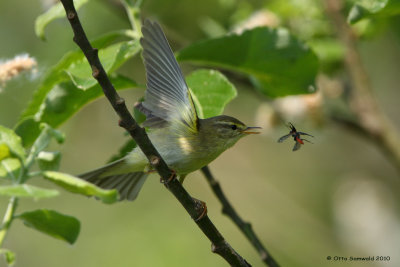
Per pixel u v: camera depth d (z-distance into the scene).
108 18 11.79
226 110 15.52
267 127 11.31
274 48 7.44
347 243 14.93
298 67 7.58
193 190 16.12
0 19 12.85
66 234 5.08
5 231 4.80
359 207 15.37
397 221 14.88
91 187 4.49
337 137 16.33
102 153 15.20
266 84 7.90
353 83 10.63
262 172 16.59
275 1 11.25
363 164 16.23
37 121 6.64
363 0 6.53
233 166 16.72
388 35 14.23
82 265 14.04
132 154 6.70
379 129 10.42
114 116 15.17
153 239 14.29
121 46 6.07
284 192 16.19
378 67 15.17
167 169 5.21
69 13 4.56
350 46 10.51
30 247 14.22
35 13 12.98
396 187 15.67
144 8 12.33
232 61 7.59
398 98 15.16
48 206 14.63
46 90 6.94
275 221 15.62
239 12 11.57
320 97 10.59
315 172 16.45
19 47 12.50
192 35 12.86
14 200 4.93
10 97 10.92
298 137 7.21
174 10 12.52
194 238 14.20
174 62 5.98
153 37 5.81
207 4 12.52
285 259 14.84
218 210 15.79
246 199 16.12
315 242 15.12
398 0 6.02
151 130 6.96
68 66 6.90
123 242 14.29
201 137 6.85
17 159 4.83
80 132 14.90
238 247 14.97
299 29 11.32
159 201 15.15
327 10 10.55
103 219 14.79
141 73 12.98
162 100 5.95
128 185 7.04
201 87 6.81
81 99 6.86
